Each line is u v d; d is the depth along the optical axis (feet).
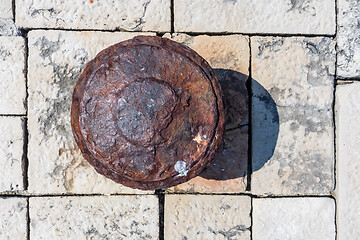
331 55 5.95
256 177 5.91
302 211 5.95
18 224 5.82
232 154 5.89
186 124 5.09
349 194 5.95
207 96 5.13
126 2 5.82
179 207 5.88
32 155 5.80
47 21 5.79
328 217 5.96
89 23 5.81
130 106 5.04
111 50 5.17
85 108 5.13
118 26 5.82
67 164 5.82
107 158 5.12
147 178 5.13
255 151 5.90
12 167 5.79
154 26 5.83
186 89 5.10
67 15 5.79
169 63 5.12
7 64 5.78
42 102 5.80
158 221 5.86
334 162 5.97
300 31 5.92
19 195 5.83
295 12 5.91
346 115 5.93
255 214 5.93
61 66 5.80
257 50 5.90
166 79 5.08
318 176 5.95
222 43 5.87
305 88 5.93
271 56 5.91
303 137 5.93
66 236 5.82
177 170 5.12
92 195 5.84
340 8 5.95
